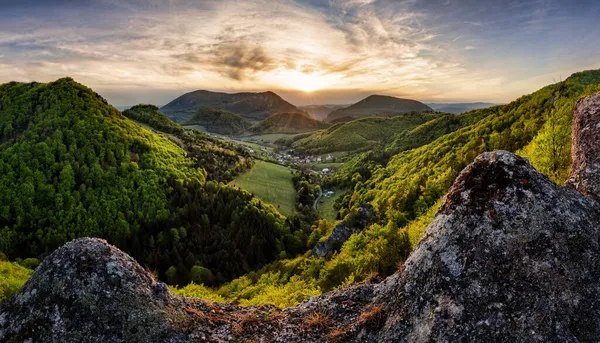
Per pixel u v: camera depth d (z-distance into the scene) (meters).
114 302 7.69
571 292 6.54
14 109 131.50
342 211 88.00
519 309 6.50
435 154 66.44
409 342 7.07
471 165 8.53
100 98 153.38
